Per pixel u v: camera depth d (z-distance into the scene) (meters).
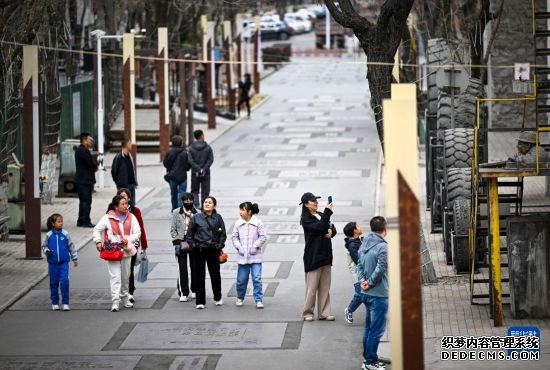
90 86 98.19
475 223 42.19
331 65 194.88
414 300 24.56
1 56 55.91
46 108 69.00
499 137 89.75
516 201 43.62
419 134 95.12
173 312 42.97
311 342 38.69
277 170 83.75
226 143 102.00
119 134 96.44
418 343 24.55
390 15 46.72
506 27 88.50
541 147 39.72
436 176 57.69
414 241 24.59
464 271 48.41
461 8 70.75
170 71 124.88
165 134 89.00
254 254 43.25
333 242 56.22
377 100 47.34
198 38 128.88
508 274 43.09
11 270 50.22
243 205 43.47
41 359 36.97
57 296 43.38
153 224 62.38
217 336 39.53
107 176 81.31
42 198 68.31
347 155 92.12
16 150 77.25
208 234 43.09
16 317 42.50
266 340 38.97
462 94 59.09
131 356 37.25
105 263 52.16
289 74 182.88
